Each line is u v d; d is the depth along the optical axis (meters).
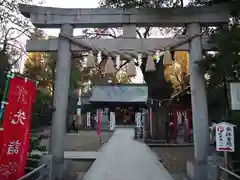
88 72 25.92
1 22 8.51
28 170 6.83
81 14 7.80
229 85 6.43
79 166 10.27
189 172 7.71
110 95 27.39
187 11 7.73
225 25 7.66
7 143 4.51
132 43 7.57
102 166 10.00
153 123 19.38
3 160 4.42
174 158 12.39
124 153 13.60
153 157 12.34
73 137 23.23
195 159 7.27
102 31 15.75
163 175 8.45
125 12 7.76
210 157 6.26
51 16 7.81
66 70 7.55
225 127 6.12
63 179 7.19
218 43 6.69
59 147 7.17
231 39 6.38
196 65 7.47
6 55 7.89
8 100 4.57
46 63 13.91
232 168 6.92
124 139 21.66
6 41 8.41
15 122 4.68
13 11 8.60
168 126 19.28
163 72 17.66
